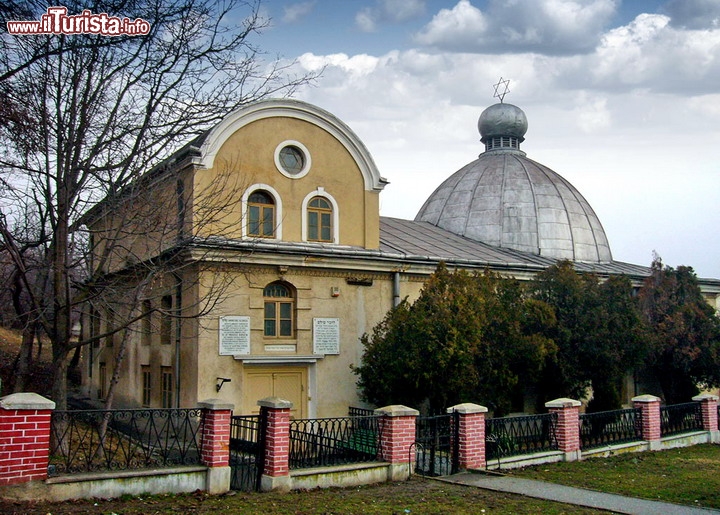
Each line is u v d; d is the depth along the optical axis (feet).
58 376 46.11
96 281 48.39
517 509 35.45
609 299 67.31
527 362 61.77
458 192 107.65
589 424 56.54
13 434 31.14
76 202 46.55
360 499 36.91
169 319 63.87
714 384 80.79
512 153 115.24
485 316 59.62
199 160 58.70
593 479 45.06
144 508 32.24
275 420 38.96
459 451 46.39
